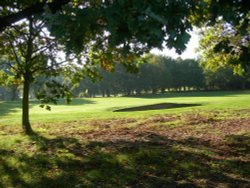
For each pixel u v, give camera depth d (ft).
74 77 56.95
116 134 50.16
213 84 377.30
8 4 34.40
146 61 48.73
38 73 55.88
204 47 66.85
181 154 36.65
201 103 123.54
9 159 35.47
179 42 12.36
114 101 184.65
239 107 81.05
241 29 16.72
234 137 44.62
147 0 12.16
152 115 72.69
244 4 16.06
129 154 36.35
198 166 32.86
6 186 28.02
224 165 33.32
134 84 374.43
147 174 30.73
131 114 76.74
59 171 31.55
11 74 65.41
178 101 149.69
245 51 22.52
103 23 13.47
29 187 27.84
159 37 12.21
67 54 13.01
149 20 11.86
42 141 44.83
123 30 12.98
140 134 49.37
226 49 23.40
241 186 28.12
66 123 65.16
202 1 13.05
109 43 13.30
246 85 366.63
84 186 27.73
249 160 35.01
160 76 376.27
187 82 395.55
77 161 34.55
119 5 12.19
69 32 12.62
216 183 28.81
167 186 28.02
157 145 41.11
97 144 42.11
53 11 16.61
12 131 56.70
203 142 42.63
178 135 47.98
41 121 68.95
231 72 341.62
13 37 49.83
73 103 172.45
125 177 29.66
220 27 56.75
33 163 33.94
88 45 47.09
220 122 57.98
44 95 50.42
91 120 68.33
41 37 46.91
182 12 12.47
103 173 30.68
